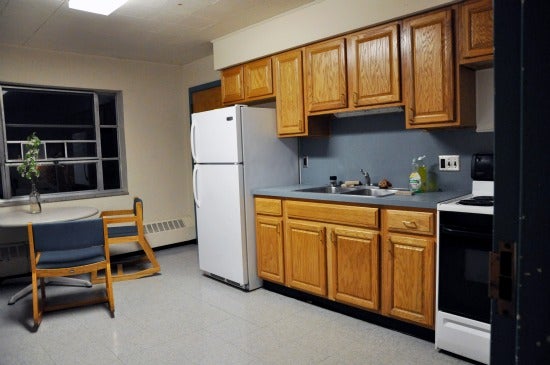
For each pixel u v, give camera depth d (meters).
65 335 2.62
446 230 2.15
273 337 2.51
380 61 2.72
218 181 3.47
